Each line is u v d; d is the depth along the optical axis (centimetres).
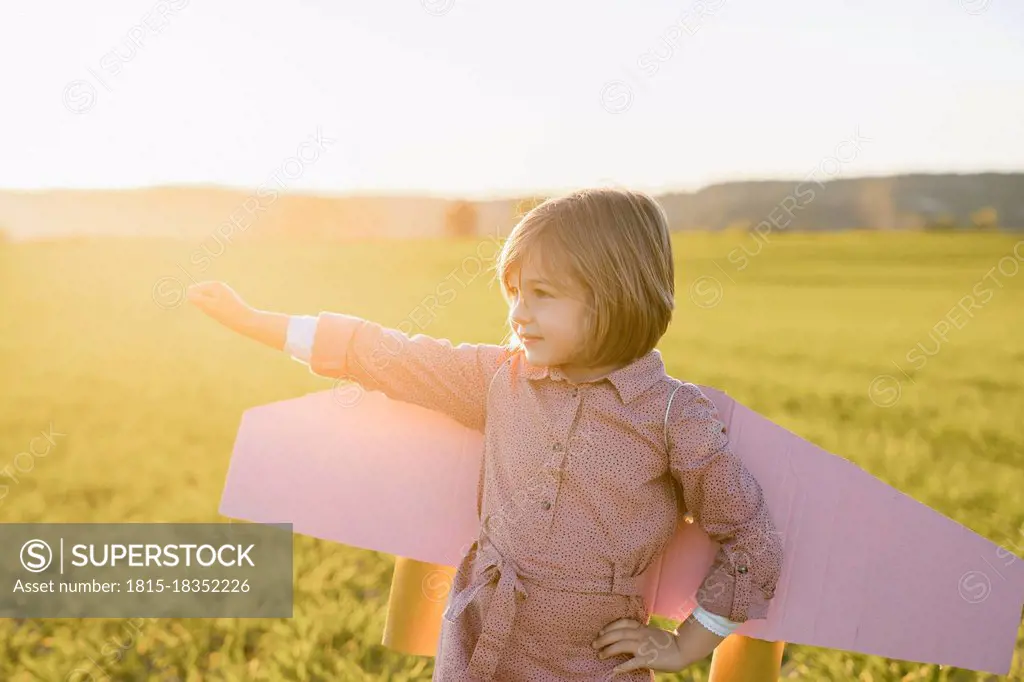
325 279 2148
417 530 242
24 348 1295
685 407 202
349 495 243
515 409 208
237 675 331
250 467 245
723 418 227
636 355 204
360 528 243
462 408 221
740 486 202
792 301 2059
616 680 203
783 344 1474
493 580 203
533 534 201
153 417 841
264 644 361
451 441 240
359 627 373
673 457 202
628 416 200
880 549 223
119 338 1416
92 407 884
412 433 241
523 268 198
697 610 206
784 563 226
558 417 202
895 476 621
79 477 608
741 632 228
